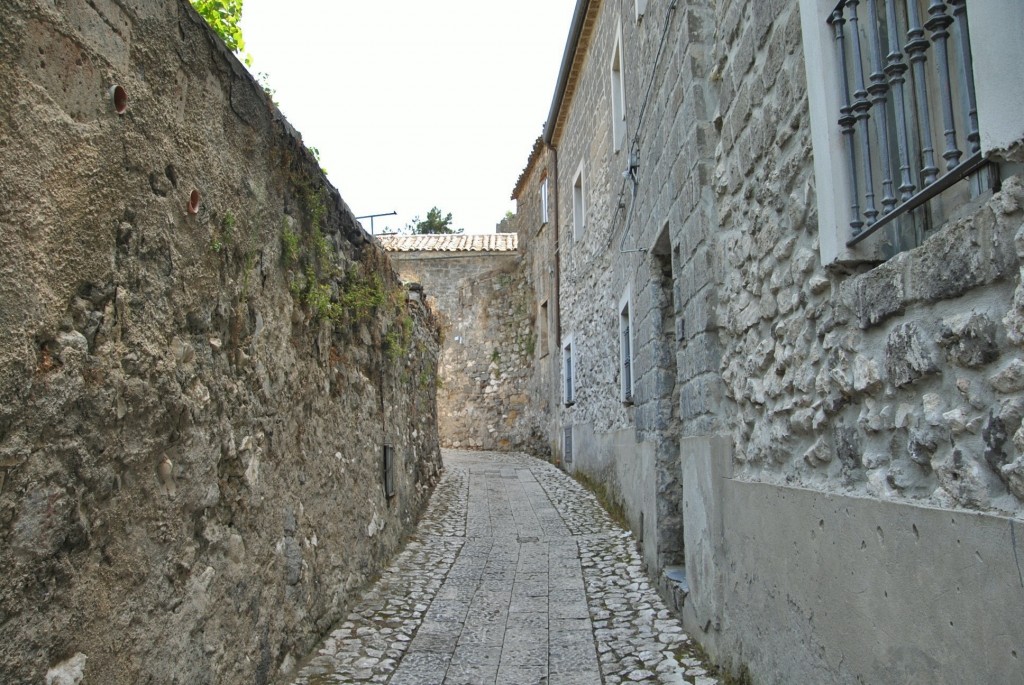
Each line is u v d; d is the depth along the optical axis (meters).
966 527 1.83
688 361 4.55
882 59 2.51
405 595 5.36
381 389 6.44
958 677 1.86
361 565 5.44
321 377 4.71
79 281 2.26
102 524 2.38
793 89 2.97
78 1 2.27
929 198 2.10
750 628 3.43
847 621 2.47
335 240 5.06
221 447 3.25
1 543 1.92
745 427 3.66
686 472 4.59
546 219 15.58
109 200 2.42
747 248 3.59
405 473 7.43
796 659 2.89
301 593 4.14
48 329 2.11
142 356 2.61
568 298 13.21
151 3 2.70
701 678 3.79
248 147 3.55
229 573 3.29
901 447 2.24
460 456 16.08
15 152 1.97
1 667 1.90
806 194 2.87
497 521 8.36
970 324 1.85
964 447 1.90
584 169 11.45
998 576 1.70
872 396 2.42
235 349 3.43
